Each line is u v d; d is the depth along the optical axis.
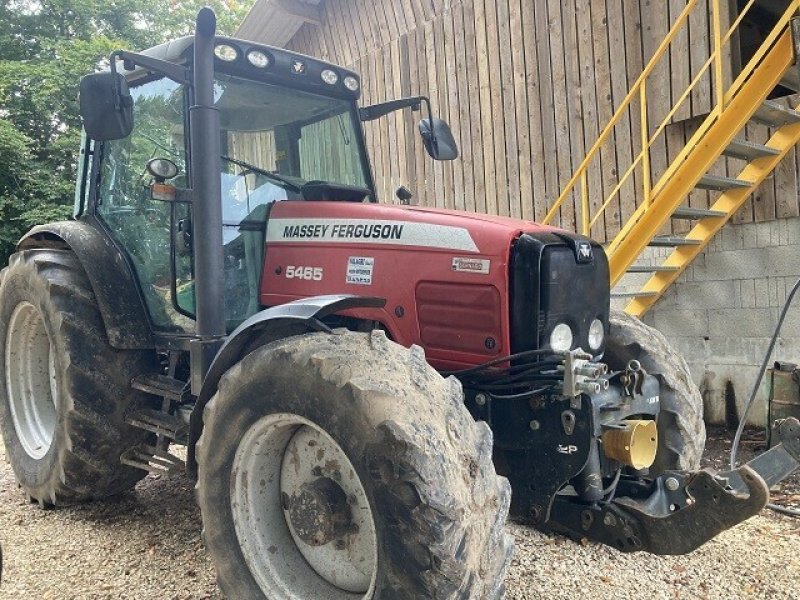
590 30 6.20
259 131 3.42
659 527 2.52
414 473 1.91
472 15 7.20
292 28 9.69
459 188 7.43
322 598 2.35
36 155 13.52
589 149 6.27
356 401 2.03
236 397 2.37
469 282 2.72
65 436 3.50
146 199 3.49
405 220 2.94
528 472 2.67
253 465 2.44
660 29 5.72
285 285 3.19
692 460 3.31
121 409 3.56
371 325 3.00
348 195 3.51
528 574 2.91
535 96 6.67
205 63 2.84
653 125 5.83
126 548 3.28
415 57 7.89
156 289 3.48
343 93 3.75
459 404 2.17
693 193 5.67
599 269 2.88
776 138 5.10
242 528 2.44
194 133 2.85
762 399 5.40
